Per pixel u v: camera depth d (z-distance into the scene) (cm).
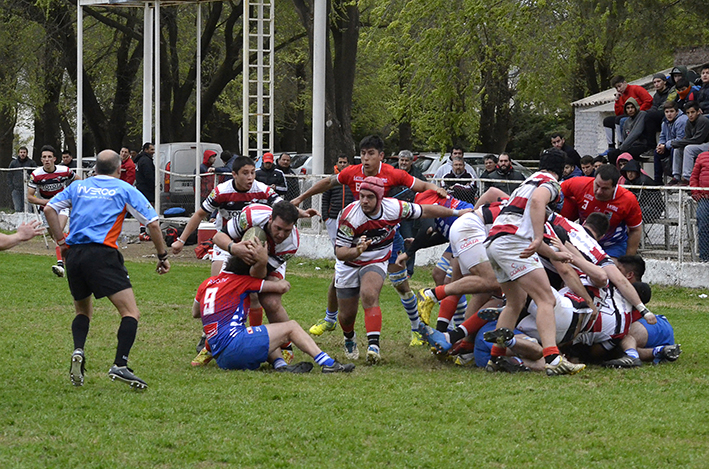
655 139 2902
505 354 1341
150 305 2000
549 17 4103
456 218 1616
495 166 2853
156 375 1269
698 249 2458
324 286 2456
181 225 3672
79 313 1215
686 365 1381
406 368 1370
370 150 1478
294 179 3228
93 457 877
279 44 5928
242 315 1323
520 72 4444
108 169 1223
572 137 6028
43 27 5544
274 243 1332
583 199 1666
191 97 6638
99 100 7138
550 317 1289
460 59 4425
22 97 6400
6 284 2292
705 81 2767
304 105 7138
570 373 1285
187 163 4394
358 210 1359
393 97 6356
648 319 1340
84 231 1175
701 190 2416
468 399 1125
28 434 955
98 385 1200
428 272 2814
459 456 892
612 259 1443
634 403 1107
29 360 1369
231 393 1150
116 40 6462
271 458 884
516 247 1277
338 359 1453
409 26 4356
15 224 4247
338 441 936
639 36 3662
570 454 900
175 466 858
